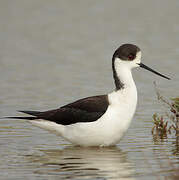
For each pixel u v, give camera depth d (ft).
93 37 84.43
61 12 105.81
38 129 41.52
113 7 108.99
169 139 38.34
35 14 104.17
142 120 43.34
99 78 60.29
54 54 74.02
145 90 53.93
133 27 90.63
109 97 36.24
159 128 40.37
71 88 55.77
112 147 36.60
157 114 45.01
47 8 109.40
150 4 110.83
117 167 31.60
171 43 77.77
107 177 29.81
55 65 67.72
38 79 60.44
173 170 30.76
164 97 50.57
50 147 36.81
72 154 34.94
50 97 52.06
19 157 34.17
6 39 84.43
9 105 48.91
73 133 36.29
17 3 113.60
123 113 35.73
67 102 49.96
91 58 70.95
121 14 102.01
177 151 35.09
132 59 36.88
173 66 64.03
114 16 100.63
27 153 35.14
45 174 30.45
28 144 37.47
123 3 112.68
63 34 87.51
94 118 35.58
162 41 79.25
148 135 39.45
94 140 36.04
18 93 53.83
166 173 30.19
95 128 35.60
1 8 109.19
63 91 54.54
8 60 70.74
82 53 74.13
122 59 36.68
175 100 41.06
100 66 66.49
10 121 43.60
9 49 77.61
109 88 55.52
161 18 96.94
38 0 116.78
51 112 37.29
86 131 35.81
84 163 32.73
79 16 101.81
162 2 112.68
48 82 58.90
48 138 39.19
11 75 62.54
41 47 78.74
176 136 39.24
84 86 56.59
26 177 29.89
